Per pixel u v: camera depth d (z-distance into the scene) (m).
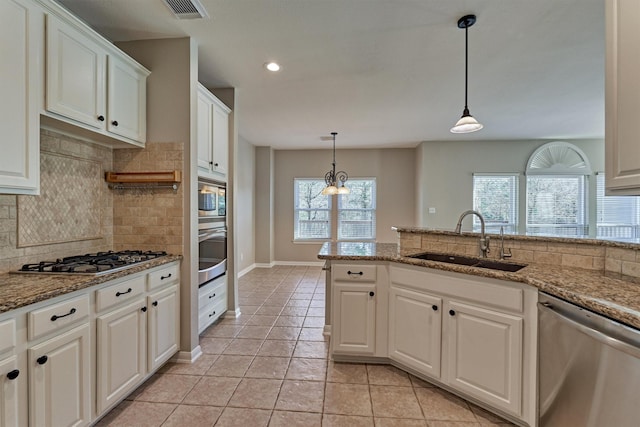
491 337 1.76
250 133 5.36
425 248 2.74
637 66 1.25
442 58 2.71
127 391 1.85
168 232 2.43
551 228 5.85
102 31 2.31
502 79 3.15
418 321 2.14
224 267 3.28
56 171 2.02
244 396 2.01
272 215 6.68
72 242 2.14
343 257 2.38
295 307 3.84
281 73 3.01
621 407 1.14
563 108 4.04
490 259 2.21
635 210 5.76
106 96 2.03
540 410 1.56
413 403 1.94
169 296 2.27
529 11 2.06
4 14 1.42
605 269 1.77
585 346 1.30
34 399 1.31
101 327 1.66
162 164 2.42
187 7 2.03
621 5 1.32
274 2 1.98
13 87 1.46
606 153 1.42
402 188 6.54
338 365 2.41
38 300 1.31
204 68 2.91
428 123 4.71
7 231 1.74
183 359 2.43
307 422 1.77
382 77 3.09
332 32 2.32
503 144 5.87
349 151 6.64
